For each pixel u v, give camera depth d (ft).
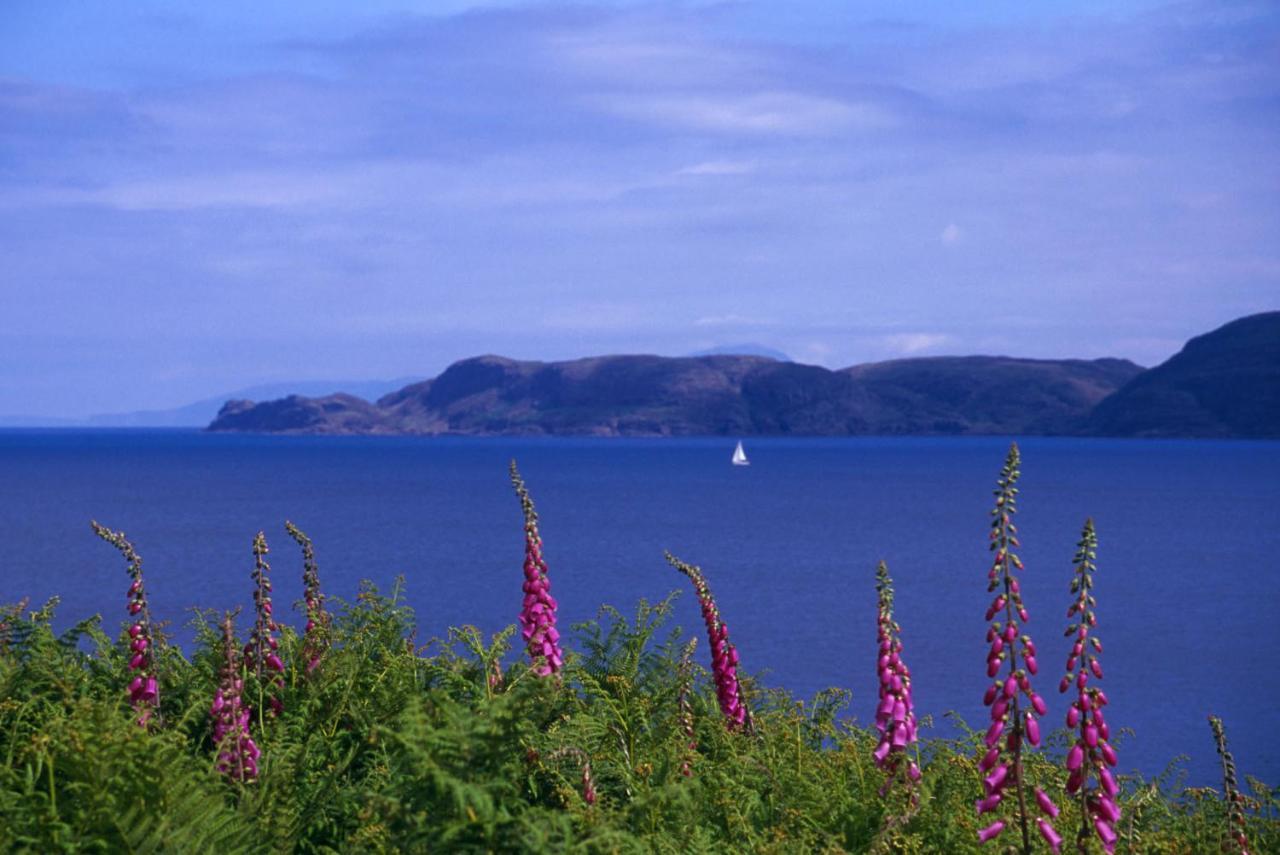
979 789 31.68
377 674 35.88
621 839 23.09
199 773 26.73
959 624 273.95
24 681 32.42
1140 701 188.85
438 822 22.31
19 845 23.26
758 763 33.04
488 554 426.51
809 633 251.60
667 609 35.88
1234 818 30.07
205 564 376.68
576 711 31.45
